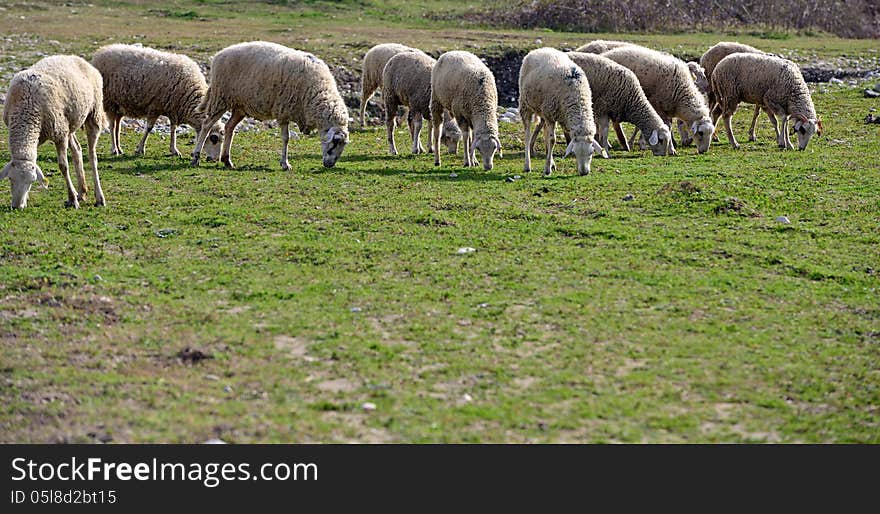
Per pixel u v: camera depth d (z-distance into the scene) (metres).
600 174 17.30
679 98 20.66
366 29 36.81
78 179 14.68
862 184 16.31
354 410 7.75
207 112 17.92
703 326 9.85
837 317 10.23
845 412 7.93
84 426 7.38
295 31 35.00
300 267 11.78
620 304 10.52
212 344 9.17
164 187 16.08
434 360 8.86
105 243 12.77
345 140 17.61
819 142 21.27
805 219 14.31
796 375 8.62
